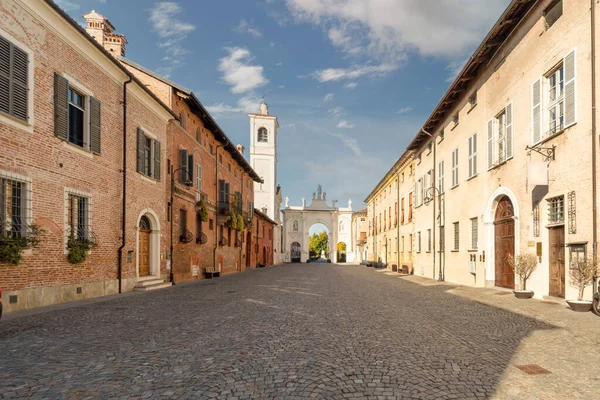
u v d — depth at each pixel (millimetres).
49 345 6457
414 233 29688
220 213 29125
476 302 12070
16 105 10102
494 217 16141
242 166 37938
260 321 8727
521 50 13625
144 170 17094
